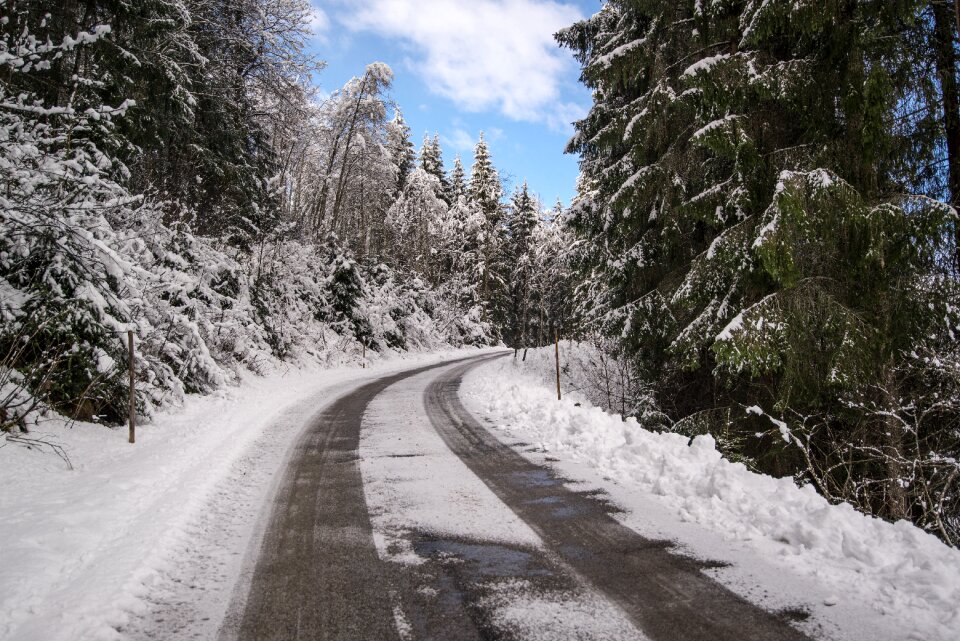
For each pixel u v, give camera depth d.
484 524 4.39
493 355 35.91
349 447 7.43
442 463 6.44
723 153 8.24
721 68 8.41
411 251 41.53
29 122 8.36
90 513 4.43
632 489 5.30
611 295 13.75
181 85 12.76
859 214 7.09
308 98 21.58
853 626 2.77
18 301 6.95
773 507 4.32
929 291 7.32
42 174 7.45
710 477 5.02
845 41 7.55
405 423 9.32
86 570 3.49
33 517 4.27
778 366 7.53
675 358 10.72
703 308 9.77
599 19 14.06
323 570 3.58
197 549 3.96
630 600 3.10
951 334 7.54
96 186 8.00
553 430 8.09
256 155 20.95
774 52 9.11
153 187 13.00
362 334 26.52
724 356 7.58
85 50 10.55
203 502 4.97
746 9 8.34
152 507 4.71
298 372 18.88
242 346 15.44
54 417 7.05
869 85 6.97
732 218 9.12
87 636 2.74
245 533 4.27
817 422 8.51
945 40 7.80
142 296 9.54
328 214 41.16
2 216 6.81
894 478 7.30
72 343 7.09
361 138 31.95
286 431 8.66
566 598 3.14
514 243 47.34
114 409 8.01
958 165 7.91
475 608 3.04
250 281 18.25
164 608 3.10
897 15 7.25
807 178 7.36
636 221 11.47
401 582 3.39
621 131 11.61
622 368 14.94
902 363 8.06
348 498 5.14
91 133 9.32
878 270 7.36
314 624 2.91
